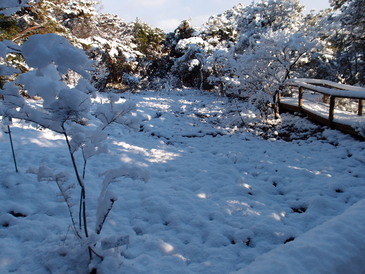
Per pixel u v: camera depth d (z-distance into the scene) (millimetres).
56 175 2314
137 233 3254
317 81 9422
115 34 24438
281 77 9320
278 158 5898
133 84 22266
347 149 6000
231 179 4785
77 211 3531
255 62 9070
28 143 5746
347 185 4383
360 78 17750
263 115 9469
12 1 2812
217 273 2559
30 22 11180
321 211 3732
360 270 1999
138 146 6668
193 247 2936
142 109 11133
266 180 4863
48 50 1897
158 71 29562
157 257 2762
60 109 2047
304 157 5859
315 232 2348
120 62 22406
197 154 6266
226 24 26672
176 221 3438
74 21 19406
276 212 3697
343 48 19531
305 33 9219
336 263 1965
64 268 2465
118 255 2605
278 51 8898
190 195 4133
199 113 11617
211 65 18969
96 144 2484
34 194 3785
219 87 16922
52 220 3275
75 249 2625
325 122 7590
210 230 3260
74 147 2355
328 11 20531
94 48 18438
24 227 3080
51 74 2180
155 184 4508
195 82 25797
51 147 5699
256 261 2078
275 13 20188
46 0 13000
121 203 3807
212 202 3943
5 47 2131
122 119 2523
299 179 4773
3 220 3215
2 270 2473
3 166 4508
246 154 6207
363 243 2158
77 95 2047
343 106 9969
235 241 3094
